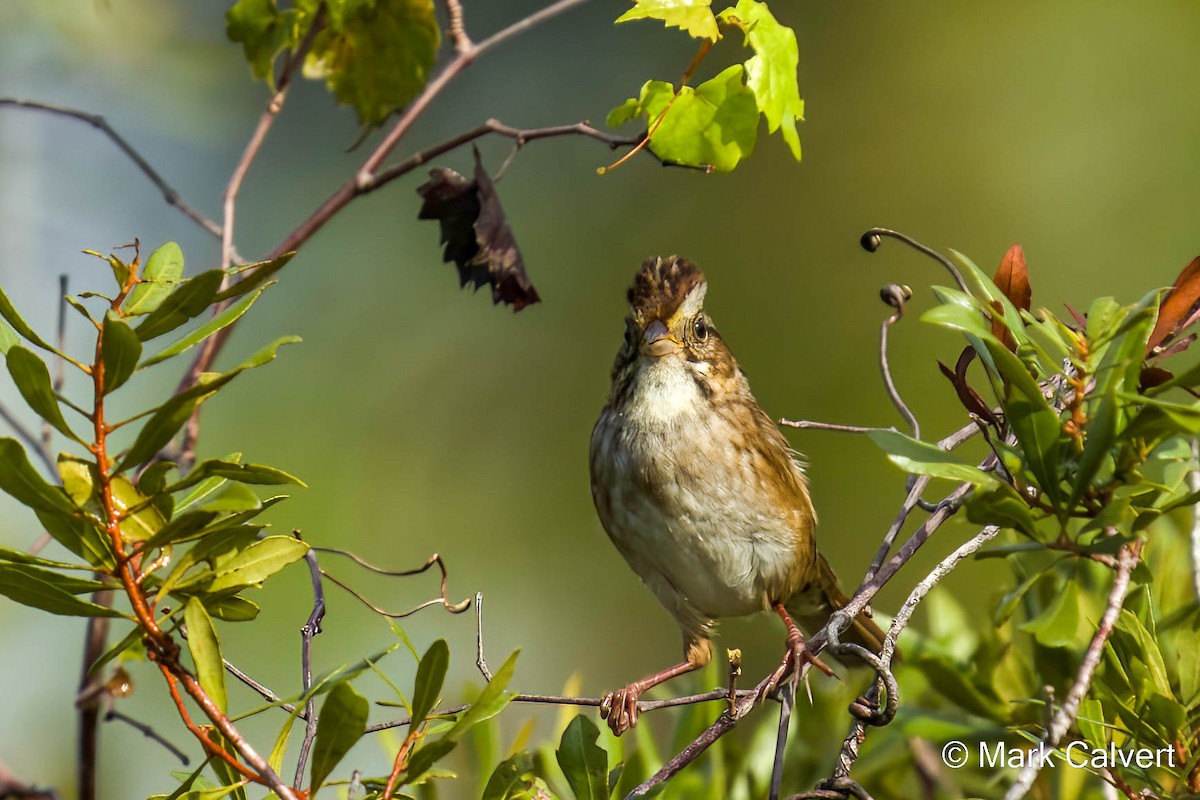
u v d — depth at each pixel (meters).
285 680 10.85
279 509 12.65
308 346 14.00
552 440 14.20
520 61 15.01
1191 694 5.46
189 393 4.27
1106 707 5.73
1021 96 14.52
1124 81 14.27
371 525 13.12
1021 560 6.60
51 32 11.71
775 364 14.16
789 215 14.66
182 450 7.43
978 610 11.57
